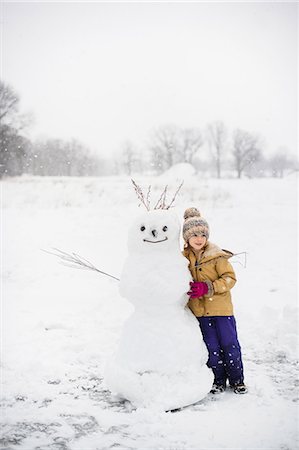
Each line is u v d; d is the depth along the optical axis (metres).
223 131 69.50
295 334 5.90
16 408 4.03
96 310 7.30
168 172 42.25
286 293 8.51
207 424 3.68
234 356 4.32
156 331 4.18
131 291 4.26
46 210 20.23
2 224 16.45
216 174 69.75
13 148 44.72
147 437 3.48
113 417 3.83
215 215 19.77
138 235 4.37
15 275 9.82
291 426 3.64
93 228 16.06
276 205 25.08
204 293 4.30
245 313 6.80
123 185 30.05
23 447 3.33
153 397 3.98
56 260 11.24
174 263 4.30
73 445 3.36
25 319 6.86
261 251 12.88
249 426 3.65
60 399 4.24
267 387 4.42
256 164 69.44
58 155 63.00
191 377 4.08
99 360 5.30
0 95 43.69
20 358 5.27
